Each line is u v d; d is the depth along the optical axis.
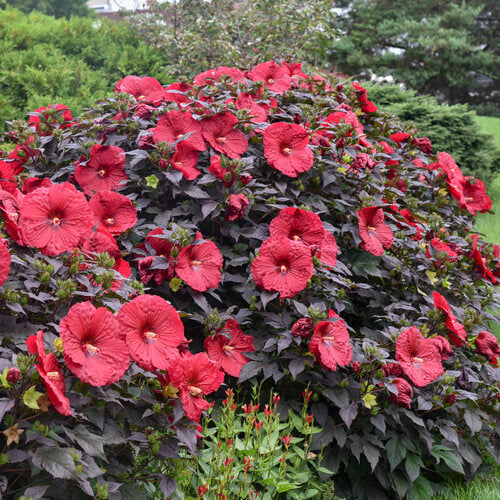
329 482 2.79
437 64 18.20
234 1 9.61
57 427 1.83
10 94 7.50
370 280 3.69
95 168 3.40
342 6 21.25
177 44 9.17
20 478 1.85
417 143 4.79
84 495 1.89
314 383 2.95
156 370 2.13
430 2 19.42
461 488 3.12
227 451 2.64
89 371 1.80
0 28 8.66
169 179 3.18
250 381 3.02
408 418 2.99
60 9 25.36
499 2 20.22
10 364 1.74
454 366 3.27
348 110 4.15
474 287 3.72
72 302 2.27
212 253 2.98
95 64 9.77
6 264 1.77
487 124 15.46
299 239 3.14
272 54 8.09
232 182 3.18
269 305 3.12
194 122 3.40
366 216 3.39
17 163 3.50
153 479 2.20
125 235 3.19
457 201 4.52
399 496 2.90
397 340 2.89
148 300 2.11
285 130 3.38
